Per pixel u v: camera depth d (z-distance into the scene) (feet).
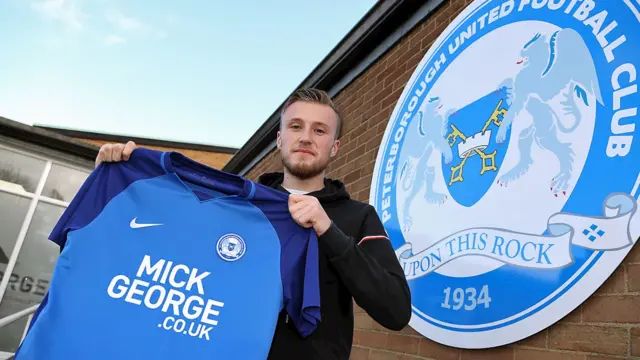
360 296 4.33
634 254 5.59
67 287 4.20
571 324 6.05
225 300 4.28
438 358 7.97
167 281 4.34
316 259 4.34
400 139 10.75
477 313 7.35
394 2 12.25
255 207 4.77
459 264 8.02
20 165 22.43
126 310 4.18
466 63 9.39
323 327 4.50
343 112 14.57
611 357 5.47
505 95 8.18
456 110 9.26
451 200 8.68
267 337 4.14
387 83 12.49
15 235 21.76
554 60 7.38
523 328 6.55
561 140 6.86
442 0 11.05
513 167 7.55
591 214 6.12
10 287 21.22
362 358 9.93
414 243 9.30
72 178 23.31
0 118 21.35
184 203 4.75
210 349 4.08
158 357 4.03
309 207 4.41
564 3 7.51
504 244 7.27
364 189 11.85
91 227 4.51
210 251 4.50
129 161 4.96
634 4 6.38
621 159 5.96
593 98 6.57
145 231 4.57
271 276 4.38
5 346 20.67
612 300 5.65
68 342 4.00
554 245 6.48
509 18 8.61
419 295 8.71
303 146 5.46
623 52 6.34
